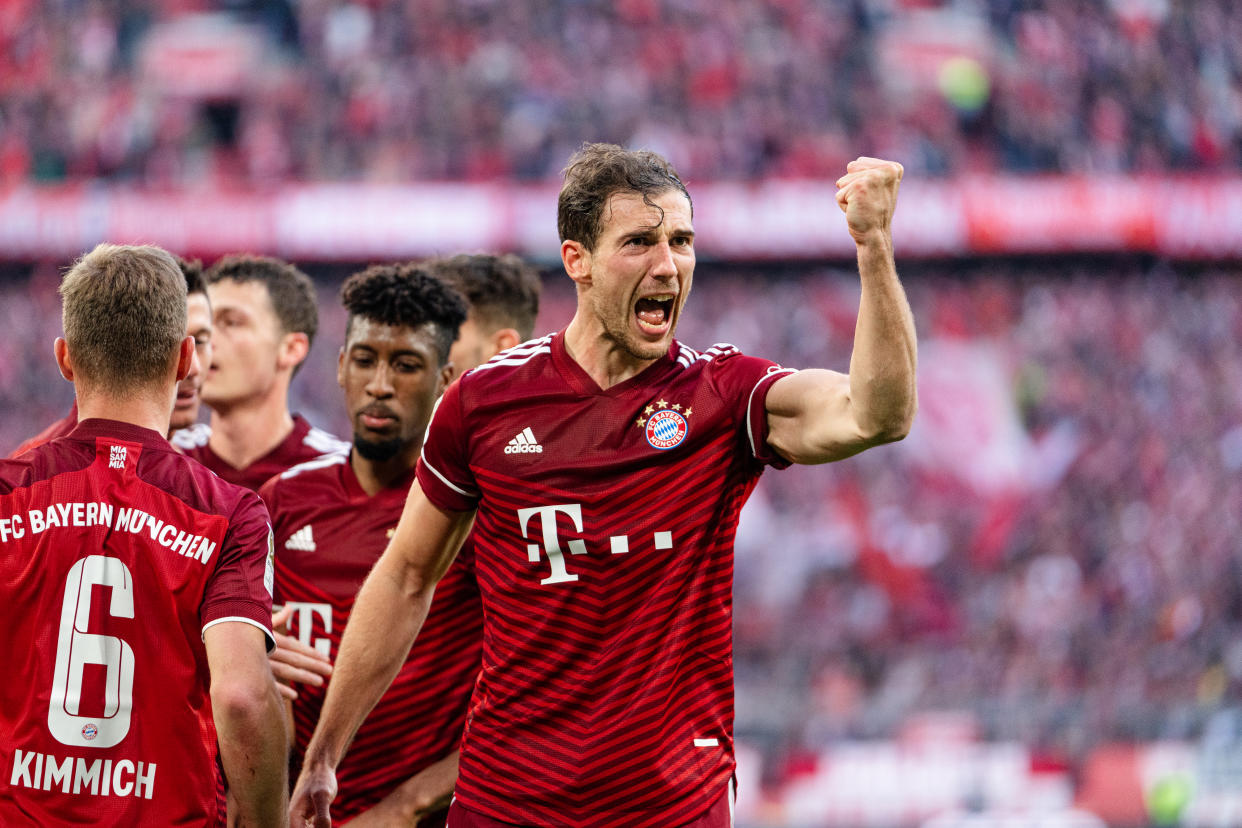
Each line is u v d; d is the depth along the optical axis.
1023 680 59.72
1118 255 82.50
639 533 10.18
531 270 17.17
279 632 13.73
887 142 83.94
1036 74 87.44
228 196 80.44
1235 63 89.81
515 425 10.58
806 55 86.00
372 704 11.72
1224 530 69.62
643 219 10.12
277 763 9.69
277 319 16.77
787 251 81.69
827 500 69.56
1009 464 75.81
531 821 10.25
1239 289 82.12
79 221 79.88
